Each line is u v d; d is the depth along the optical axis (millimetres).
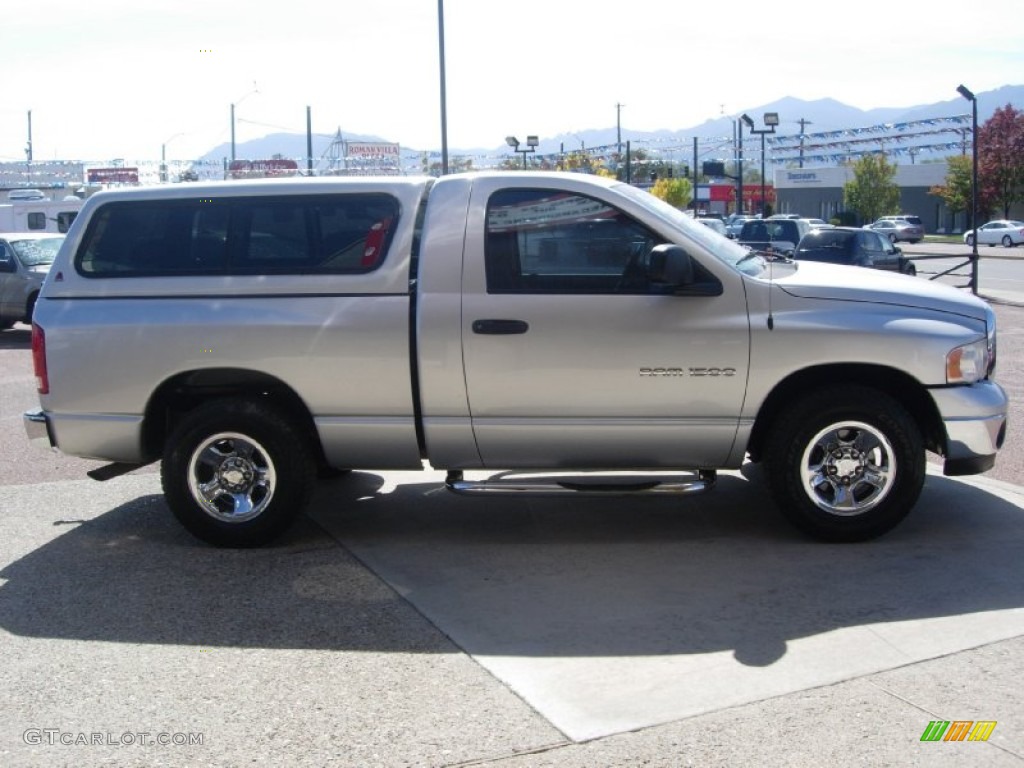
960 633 4871
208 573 5934
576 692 4383
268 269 6227
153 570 6004
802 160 55594
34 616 5332
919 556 5922
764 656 4676
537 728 4090
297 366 6129
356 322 6070
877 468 6031
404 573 5875
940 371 5930
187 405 6633
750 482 7594
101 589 5703
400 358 6062
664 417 6004
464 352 5984
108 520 7043
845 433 6035
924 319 5969
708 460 6121
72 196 30125
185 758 3926
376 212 6207
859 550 6047
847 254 22156
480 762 3848
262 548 6355
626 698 4316
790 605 5258
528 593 5527
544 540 6414
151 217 6379
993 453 6086
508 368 5988
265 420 6176
